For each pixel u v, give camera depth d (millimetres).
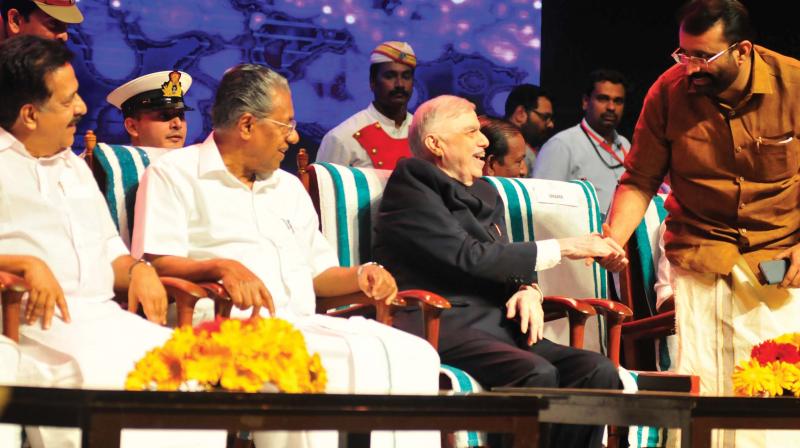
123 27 6629
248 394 2150
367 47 7195
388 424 2277
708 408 2611
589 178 6520
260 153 3668
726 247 3955
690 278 4043
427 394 2363
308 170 4254
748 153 3902
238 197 3684
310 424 2203
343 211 4203
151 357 2371
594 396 2736
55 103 3172
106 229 3455
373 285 3664
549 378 3604
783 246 3971
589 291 4598
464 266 3832
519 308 3844
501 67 7570
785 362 3242
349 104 7156
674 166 4066
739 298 3977
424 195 3912
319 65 7082
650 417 2658
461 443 3650
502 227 4121
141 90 4820
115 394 2053
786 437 3871
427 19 7367
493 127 4930
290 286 3693
